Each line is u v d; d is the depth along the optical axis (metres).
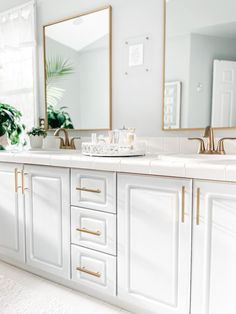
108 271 1.60
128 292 1.53
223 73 1.77
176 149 1.96
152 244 1.42
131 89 2.13
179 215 1.33
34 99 2.71
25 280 1.95
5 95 2.95
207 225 1.26
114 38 2.18
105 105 2.26
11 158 2.00
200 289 1.30
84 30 2.34
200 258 1.29
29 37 2.69
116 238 1.55
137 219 1.47
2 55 2.93
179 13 1.89
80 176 1.67
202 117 1.85
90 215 1.65
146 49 2.04
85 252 1.69
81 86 2.39
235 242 1.19
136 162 1.43
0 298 1.72
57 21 2.49
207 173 1.23
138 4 2.05
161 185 1.37
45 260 1.89
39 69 2.69
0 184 2.11
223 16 1.74
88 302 1.69
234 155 1.61
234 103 1.75
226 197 1.20
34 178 1.90
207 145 1.79
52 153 2.04
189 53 1.87
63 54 2.49
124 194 1.50
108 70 2.22
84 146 1.82
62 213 1.77
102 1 2.22
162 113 1.99
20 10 2.73
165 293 1.40
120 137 1.93
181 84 1.91
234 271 1.21
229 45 1.74
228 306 1.23
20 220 2.01
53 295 1.76
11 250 2.10
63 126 2.53
